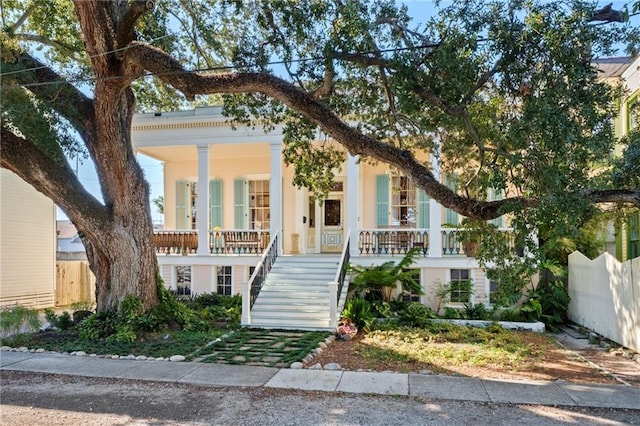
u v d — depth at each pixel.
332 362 7.83
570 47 5.42
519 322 11.62
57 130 9.44
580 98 5.53
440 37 6.45
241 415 5.32
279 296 12.02
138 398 5.95
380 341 9.54
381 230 13.85
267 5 7.37
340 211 16.78
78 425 5.06
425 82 6.64
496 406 5.57
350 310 11.00
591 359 8.34
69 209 9.83
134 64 8.70
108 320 9.83
